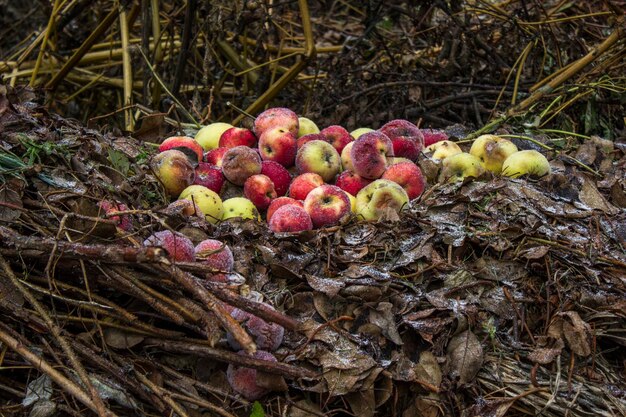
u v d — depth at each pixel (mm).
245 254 1198
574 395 1088
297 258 1191
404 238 1255
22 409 1016
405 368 1084
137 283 1031
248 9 1874
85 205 1125
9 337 1012
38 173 1159
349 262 1194
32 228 1091
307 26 1844
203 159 1530
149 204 1321
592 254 1250
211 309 970
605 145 1640
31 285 1030
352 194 1438
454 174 1482
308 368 1073
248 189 1418
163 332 1052
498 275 1210
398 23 2451
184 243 1080
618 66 1876
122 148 1443
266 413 1051
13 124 1273
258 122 1554
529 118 1812
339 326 1116
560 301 1179
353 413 1054
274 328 1054
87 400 967
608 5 1781
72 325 1076
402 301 1144
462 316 1125
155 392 1013
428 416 1069
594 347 1131
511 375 1106
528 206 1329
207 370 1070
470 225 1288
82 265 1024
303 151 1474
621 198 1423
